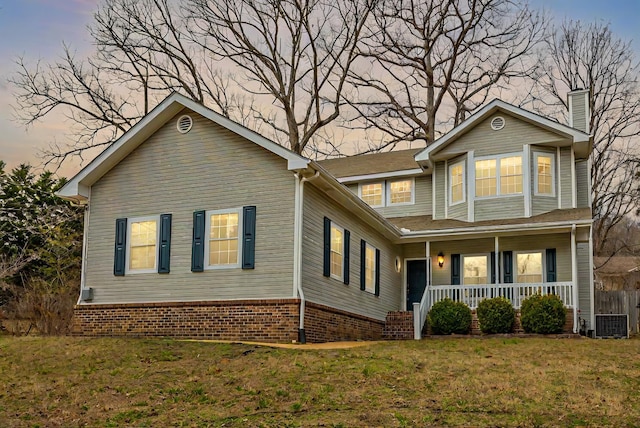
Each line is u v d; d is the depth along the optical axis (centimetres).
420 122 3606
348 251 1827
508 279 2178
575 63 3566
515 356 1309
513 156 2225
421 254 2339
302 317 1495
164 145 1741
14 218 2697
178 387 1057
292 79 3416
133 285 1697
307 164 1515
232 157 1648
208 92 3422
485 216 2220
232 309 1559
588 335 2072
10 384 1111
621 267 4072
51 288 2295
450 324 1928
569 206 2183
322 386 1032
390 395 988
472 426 838
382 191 2517
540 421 854
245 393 1012
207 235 1636
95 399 1014
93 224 1784
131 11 3200
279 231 1558
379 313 2069
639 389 1027
